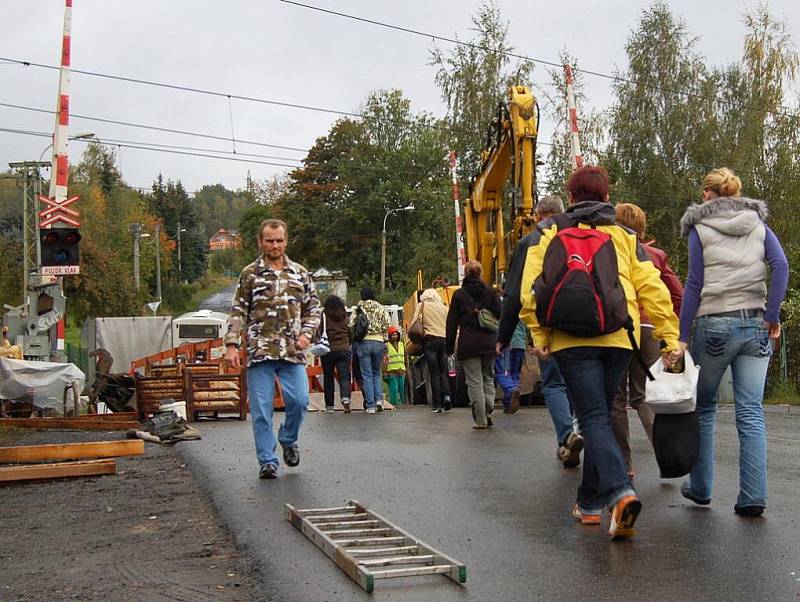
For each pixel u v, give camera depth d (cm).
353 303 6109
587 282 493
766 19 4184
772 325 571
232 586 468
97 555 546
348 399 1438
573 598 421
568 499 643
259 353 771
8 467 812
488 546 520
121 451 936
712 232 579
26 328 1855
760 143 4128
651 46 4378
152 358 2466
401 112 7906
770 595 418
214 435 1086
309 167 8000
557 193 4431
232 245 17862
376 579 457
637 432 1030
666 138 4312
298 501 661
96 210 7338
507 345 586
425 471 775
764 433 577
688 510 596
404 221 7506
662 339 521
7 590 481
